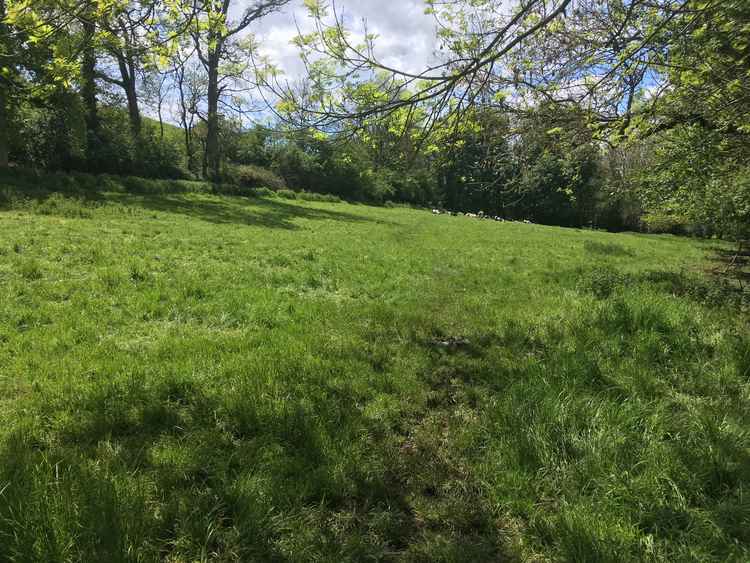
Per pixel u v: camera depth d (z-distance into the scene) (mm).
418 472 3482
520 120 5617
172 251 10766
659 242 30422
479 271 12383
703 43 4801
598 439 3576
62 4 4504
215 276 8852
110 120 28953
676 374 5023
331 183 43938
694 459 3330
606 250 20578
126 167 28609
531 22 4414
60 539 2393
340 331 6297
